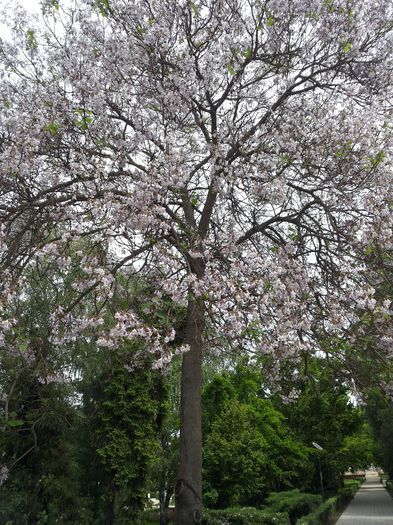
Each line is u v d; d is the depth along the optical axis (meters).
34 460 10.77
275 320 5.97
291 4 7.57
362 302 5.82
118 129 7.47
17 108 7.40
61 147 7.00
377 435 23.11
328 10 7.55
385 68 7.85
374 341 6.30
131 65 7.78
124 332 5.04
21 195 6.60
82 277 5.51
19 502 10.43
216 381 17.98
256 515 12.66
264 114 8.16
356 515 19.95
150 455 12.10
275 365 7.90
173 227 6.50
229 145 7.82
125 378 12.10
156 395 12.95
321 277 7.44
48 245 5.60
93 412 12.29
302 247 7.49
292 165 7.34
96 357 11.92
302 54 7.91
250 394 19.31
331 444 21.89
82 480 12.22
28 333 6.45
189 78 7.63
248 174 7.20
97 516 12.08
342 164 7.27
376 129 7.32
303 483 22.17
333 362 7.04
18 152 6.34
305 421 21.61
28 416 9.64
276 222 7.99
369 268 6.62
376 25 7.84
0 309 5.12
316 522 12.86
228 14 8.02
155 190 6.19
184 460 6.77
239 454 15.91
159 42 7.60
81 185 6.29
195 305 5.74
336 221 7.15
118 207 5.93
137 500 12.05
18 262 6.11
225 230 7.75
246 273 5.97
